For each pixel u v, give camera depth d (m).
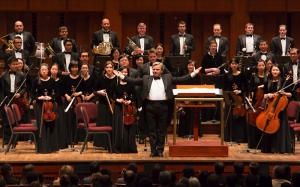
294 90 17.84
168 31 25.89
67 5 25.00
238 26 25.11
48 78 17.62
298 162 16.23
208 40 22.05
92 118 17.92
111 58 20.02
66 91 18.53
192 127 19.75
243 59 20.56
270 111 17.23
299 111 17.84
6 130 18.81
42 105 17.41
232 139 19.06
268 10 25.06
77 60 20.50
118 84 17.53
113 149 17.44
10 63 18.75
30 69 20.48
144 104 16.66
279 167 13.38
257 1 25.03
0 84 18.80
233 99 17.12
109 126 17.83
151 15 25.77
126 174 12.55
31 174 12.74
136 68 20.66
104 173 13.60
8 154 17.08
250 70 19.92
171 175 13.04
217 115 20.64
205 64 20.41
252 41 22.20
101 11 25.05
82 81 18.58
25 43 21.41
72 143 18.09
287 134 17.34
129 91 17.52
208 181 12.30
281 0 25.05
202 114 20.61
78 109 17.75
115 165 16.30
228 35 25.67
